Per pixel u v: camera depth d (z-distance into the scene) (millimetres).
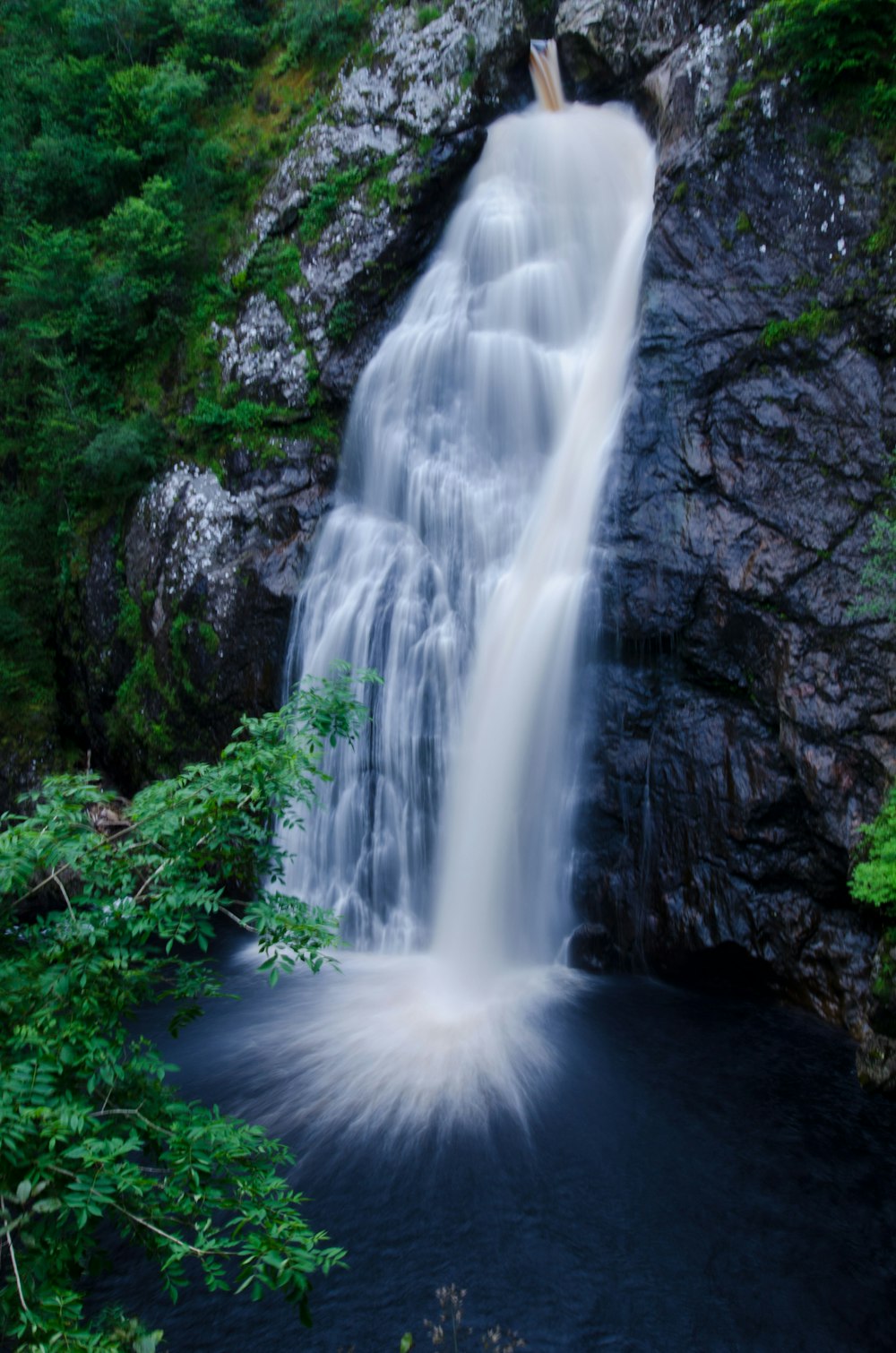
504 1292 6477
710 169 10516
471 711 11562
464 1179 7520
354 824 12352
